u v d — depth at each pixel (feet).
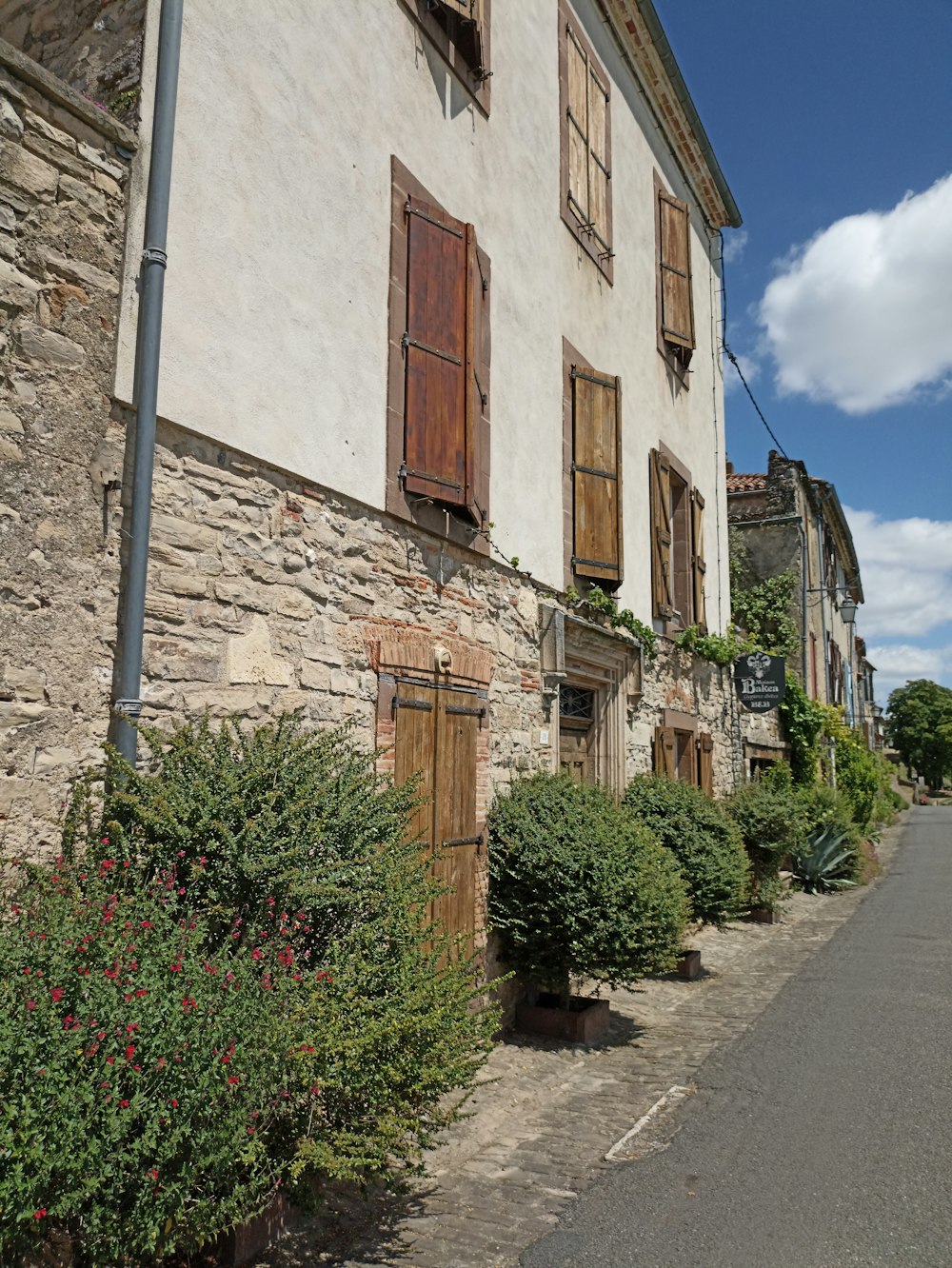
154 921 10.23
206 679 14.83
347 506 18.25
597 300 31.45
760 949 32.48
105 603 13.29
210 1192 9.57
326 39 18.47
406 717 19.35
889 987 25.88
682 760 37.40
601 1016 22.04
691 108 39.01
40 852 12.11
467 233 22.25
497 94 25.32
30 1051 8.21
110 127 13.70
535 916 21.01
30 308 12.55
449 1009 12.44
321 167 18.06
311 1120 10.97
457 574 21.90
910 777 237.86
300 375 17.12
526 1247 11.71
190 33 15.33
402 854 13.75
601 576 29.01
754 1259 11.30
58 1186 8.23
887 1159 14.29
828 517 83.66
